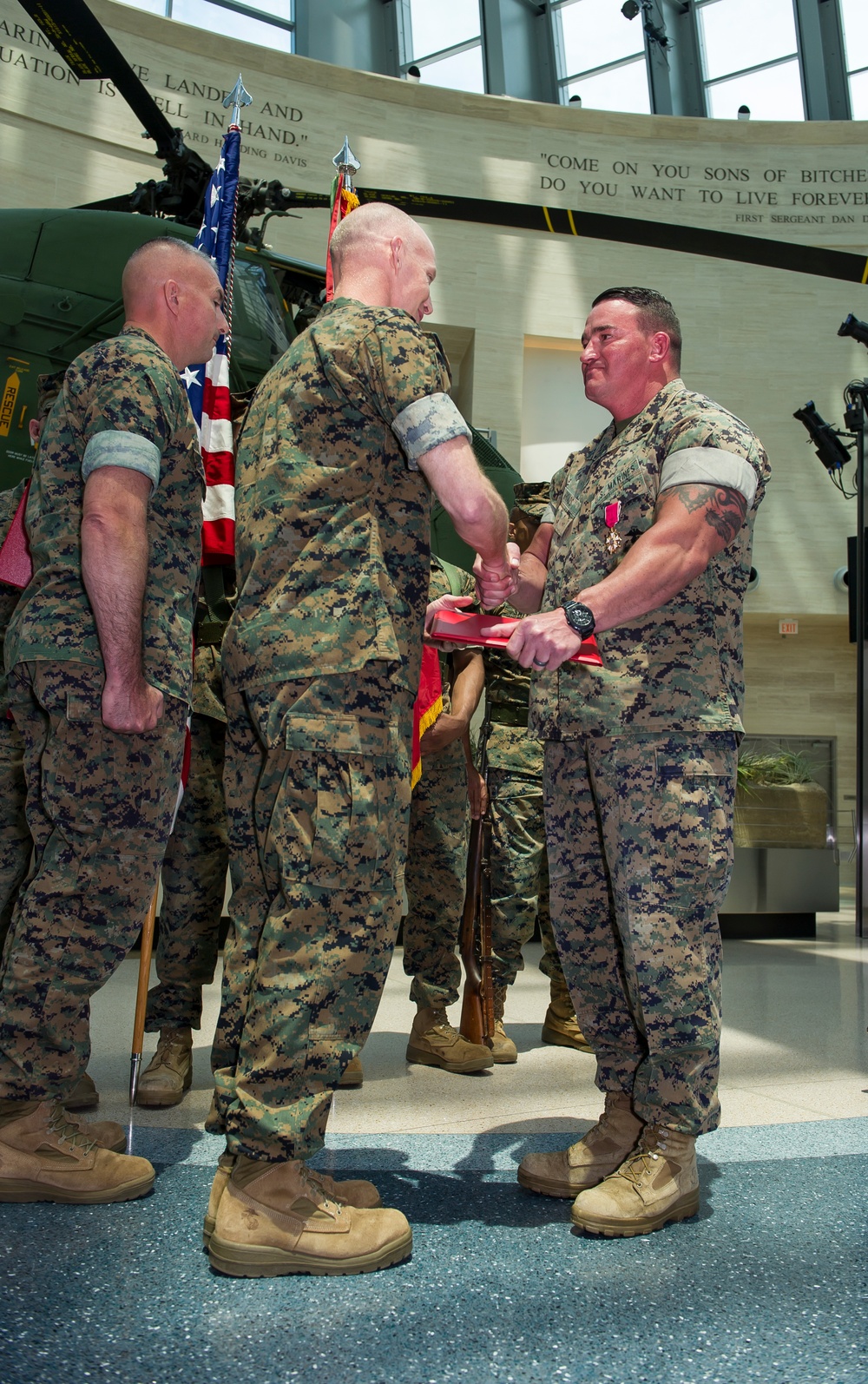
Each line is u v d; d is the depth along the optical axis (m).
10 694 1.72
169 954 2.40
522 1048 3.03
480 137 10.87
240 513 1.55
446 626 1.60
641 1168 1.58
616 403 1.94
